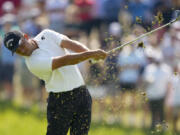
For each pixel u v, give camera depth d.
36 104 38.53
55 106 19.53
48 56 18.95
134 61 31.41
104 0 37.75
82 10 38.47
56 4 38.88
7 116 35.84
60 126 19.66
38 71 18.94
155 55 31.00
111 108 22.78
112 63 20.98
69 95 19.36
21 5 42.28
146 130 30.28
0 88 42.91
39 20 38.94
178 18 19.30
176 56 30.56
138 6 35.28
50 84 19.38
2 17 41.84
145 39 31.27
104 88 26.66
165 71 30.39
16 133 31.66
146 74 31.14
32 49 18.91
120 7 36.72
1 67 42.19
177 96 29.64
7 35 18.73
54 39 19.23
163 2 32.72
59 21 38.72
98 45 35.28
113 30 34.38
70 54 18.53
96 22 38.06
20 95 41.53
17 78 42.22
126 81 31.20
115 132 29.94
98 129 30.03
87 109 19.75
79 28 38.34
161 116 30.08
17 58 41.75
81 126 19.81
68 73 19.25
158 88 30.30
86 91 19.80
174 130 29.38
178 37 30.73
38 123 32.97
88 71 23.98
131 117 31.66
